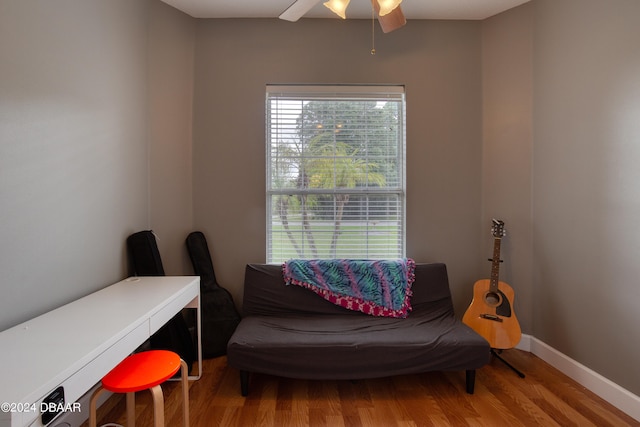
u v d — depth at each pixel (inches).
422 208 102.0
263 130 100.6
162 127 91.7
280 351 69.5
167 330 80.6
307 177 104.2
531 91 91.7
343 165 104.3
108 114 72.4
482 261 102.1
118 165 76.2
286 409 67.7
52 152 56.8
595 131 73.1
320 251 104.3
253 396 72.2
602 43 71.1
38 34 53.7
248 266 93.4
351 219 104.2
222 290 97.3
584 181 76.0
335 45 101.2
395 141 104.4
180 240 96.5
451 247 102.4
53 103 57.0
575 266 78.6
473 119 101.7
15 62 49.6
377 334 75.4
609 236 70.1
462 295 102.5
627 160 66.0
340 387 76.1
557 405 68.9
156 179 90.4
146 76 87.7
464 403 69.8
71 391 36.5
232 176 100.4
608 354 70.3
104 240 71.2
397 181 103.9
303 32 100.8
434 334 75.3
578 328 77.9
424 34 101.3
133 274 81.9
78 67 63.1
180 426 62.3
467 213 102.0
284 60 100.7
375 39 101.7
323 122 103.7
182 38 96.3
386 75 101.5
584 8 75.4
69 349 40.4
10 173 48.9
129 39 80.4
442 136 101.8
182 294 67.8
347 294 88.8
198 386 76.2
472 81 101.4
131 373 47.8
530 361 87.7
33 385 32.5
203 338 90.0
